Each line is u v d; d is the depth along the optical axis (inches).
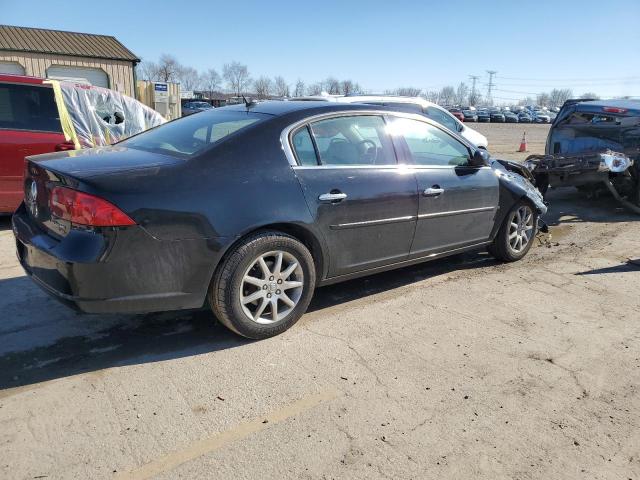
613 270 210.5
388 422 108.8
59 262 117.2
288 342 142.6
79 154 142.2
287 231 144.3
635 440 105.1
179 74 3211.1
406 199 166.6
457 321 158.9
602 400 118.9
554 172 313.4
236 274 132.3
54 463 94.7
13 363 128.3
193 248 125.6
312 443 101.8
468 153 194.1
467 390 121.3
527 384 124.6
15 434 102.0
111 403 113.0
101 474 92.4
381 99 353.7
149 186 121.1
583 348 143.3
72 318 153.4
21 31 876.6
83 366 128.0
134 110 310.5
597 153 301.3
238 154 136.2
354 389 120.6
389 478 93.1
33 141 247.0
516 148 839.7
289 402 115.2
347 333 149.0
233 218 129.7
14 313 155.5
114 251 116.6
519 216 215.3
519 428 107.9
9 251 213.8
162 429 105.0
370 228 159.3
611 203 356.8
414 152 174.6
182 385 120.8
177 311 160.4
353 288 185.2
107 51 891.4
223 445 100.7
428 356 136.8
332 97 342.3
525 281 195.9
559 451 101.3
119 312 122.3
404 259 175.0
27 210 142.0
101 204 115.2
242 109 161.0
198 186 126.9
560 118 352.8
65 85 275.0
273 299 141.7
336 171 151.3
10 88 247.0
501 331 152.5
